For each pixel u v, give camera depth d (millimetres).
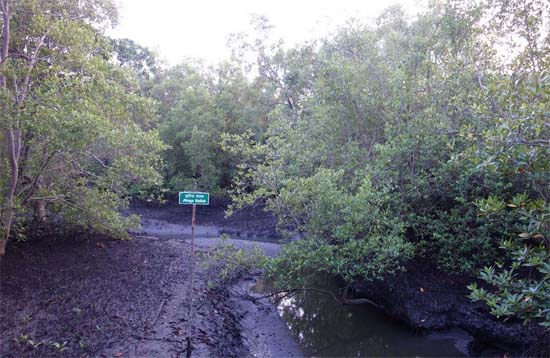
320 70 11500
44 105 7352
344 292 8367
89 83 7957
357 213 6906
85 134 7352
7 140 8328
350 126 9961
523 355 6000
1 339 5496
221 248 9867
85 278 8500
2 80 7723
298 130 9984
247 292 9305
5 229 8414
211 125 19703
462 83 7914
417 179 7809
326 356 6879
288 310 8797
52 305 6859
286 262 7715
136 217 11609
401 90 8836
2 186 8555
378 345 7328
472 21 8477
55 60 8195
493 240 7648
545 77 3961
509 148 3881
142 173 9578
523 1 7602
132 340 5867
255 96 20781
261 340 7180
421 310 7566
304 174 9094
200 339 6242
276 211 8008
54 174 9711
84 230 12250
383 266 6988
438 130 7793
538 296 3623
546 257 3740
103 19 10047
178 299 7797
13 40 8477
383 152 7902
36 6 8164
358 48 10875
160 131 20688
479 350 6645
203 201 6234
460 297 7754
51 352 5297
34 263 9156
